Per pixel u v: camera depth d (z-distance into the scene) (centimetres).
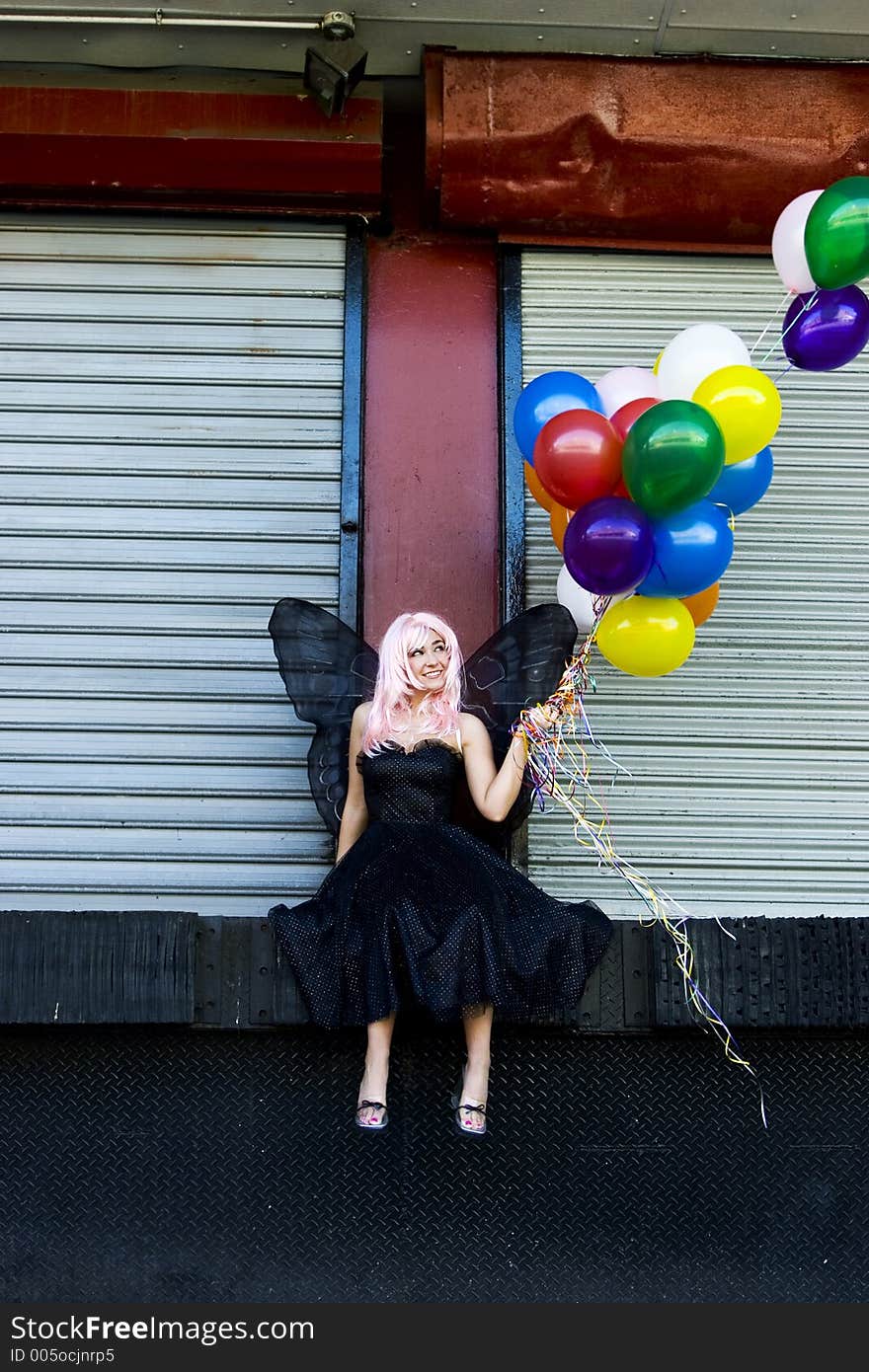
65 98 473
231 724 453
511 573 463
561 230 491
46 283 485
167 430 474
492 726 414
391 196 498
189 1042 411
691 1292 399
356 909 384
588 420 360
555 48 479
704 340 384
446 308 489
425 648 405
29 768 447
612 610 377
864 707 464
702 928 407
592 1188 405
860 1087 416
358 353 480
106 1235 398
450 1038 412
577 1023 402
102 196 487
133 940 398
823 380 489
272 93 479
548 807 448
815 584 472
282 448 474
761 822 453
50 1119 406
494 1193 404
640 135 471
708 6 462
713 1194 407
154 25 459
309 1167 404
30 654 455
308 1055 411
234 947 403
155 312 484
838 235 362
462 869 382
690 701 461
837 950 408
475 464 475
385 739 401
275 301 486
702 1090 414
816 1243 405
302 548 466
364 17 464
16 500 467
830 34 474
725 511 391
